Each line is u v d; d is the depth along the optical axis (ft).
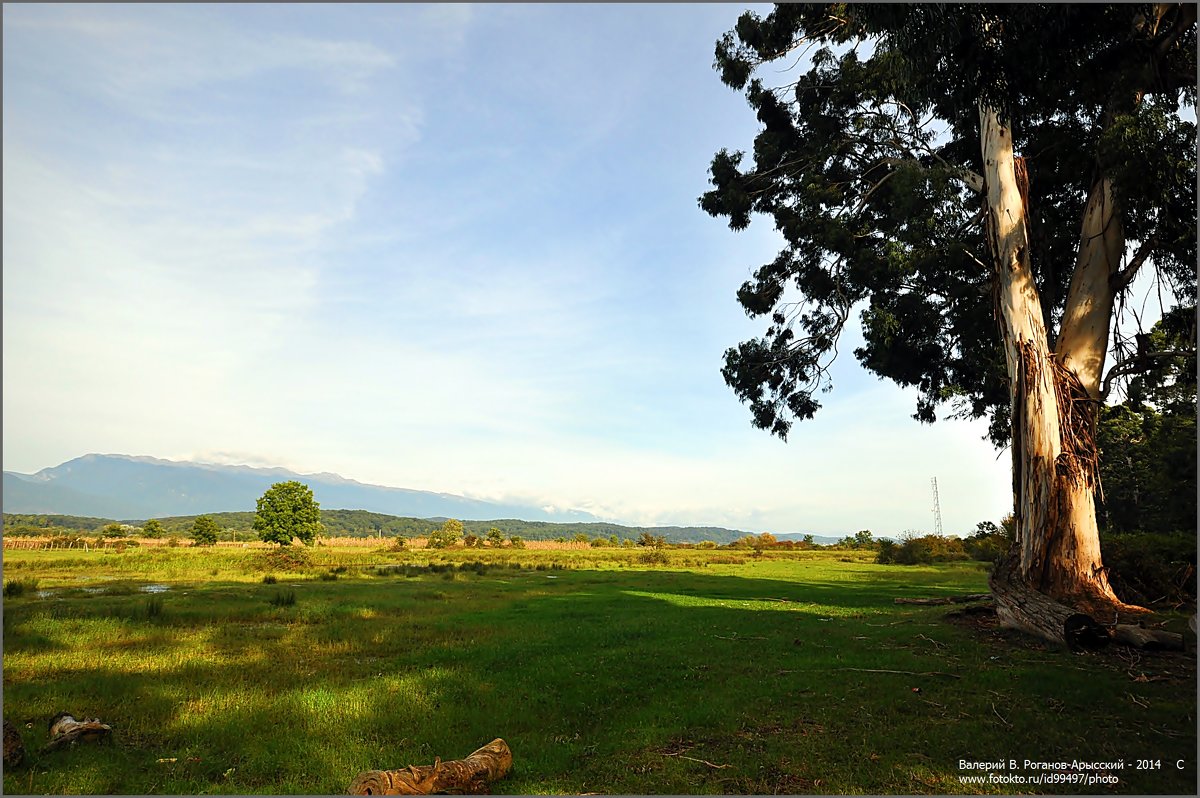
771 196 72.18
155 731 23.93
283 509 194.90
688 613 54.39
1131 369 53.78
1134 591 48.62
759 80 68.85
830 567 138.10
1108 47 38.27
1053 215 54.70
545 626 47.21
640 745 21.62
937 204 59.26
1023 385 43.91
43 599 63.05
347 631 44.93
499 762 19.54
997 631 39.55
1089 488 42.27
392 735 23.50
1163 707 24.11
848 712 24.30
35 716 25.45
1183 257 47.98
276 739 22.82
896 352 68.23
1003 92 38.04
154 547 201.57
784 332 74.79
